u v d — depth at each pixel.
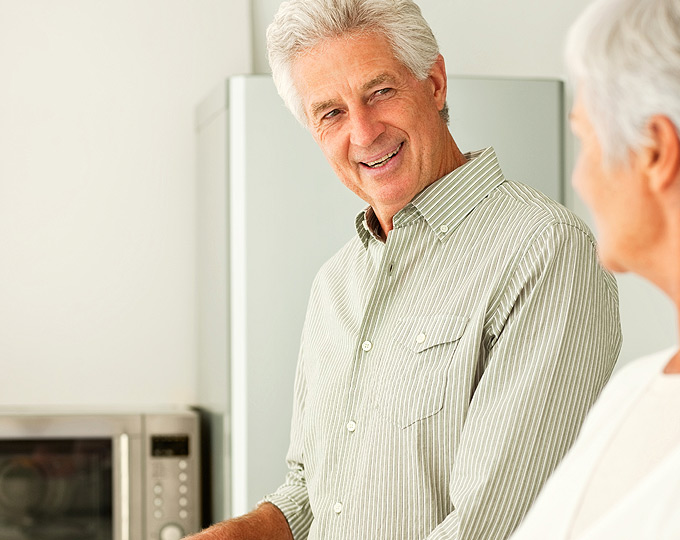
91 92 2.38
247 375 1.92
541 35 2.42
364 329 1.24
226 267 1.94
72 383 2.35
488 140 2.01
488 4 2.40
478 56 2.40
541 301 1.11
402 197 1.25
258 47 2.44
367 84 1.23
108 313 2.37
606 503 0.66
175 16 2.40
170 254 2.39
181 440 2.11
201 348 2.30
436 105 1.30
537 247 1.13
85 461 2.06
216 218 2.07
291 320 1.93
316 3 1.24
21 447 2.04
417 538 1.15
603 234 0.65
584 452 0.72
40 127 2.36
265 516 1.38
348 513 1.21
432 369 1.16
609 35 0.62
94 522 2.06
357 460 1.21
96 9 2.38
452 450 1.15
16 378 2.33
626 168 0.62
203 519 2.20
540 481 1.07
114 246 2.38
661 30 0.60
